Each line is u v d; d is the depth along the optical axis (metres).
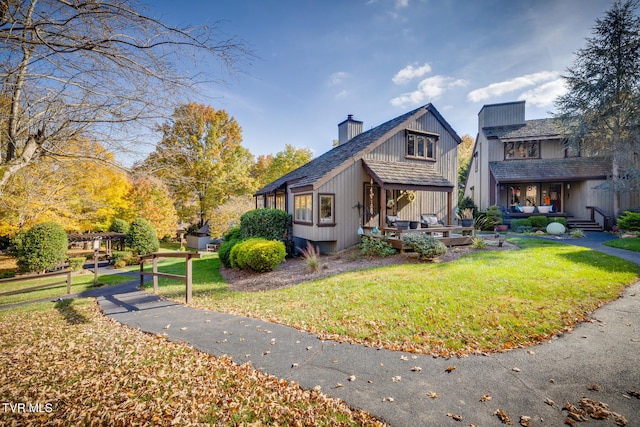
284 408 3.16
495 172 20.86
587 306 5.79
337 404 3.18
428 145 16.03
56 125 5.11
